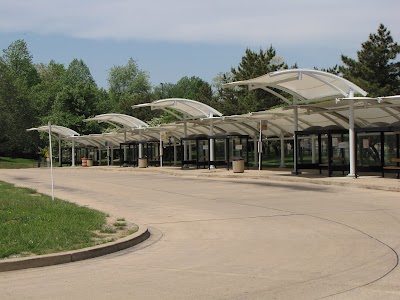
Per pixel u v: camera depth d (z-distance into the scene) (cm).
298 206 1477
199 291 659
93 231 1089
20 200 1631
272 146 3772
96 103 7412
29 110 7706
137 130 4431
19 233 1013
